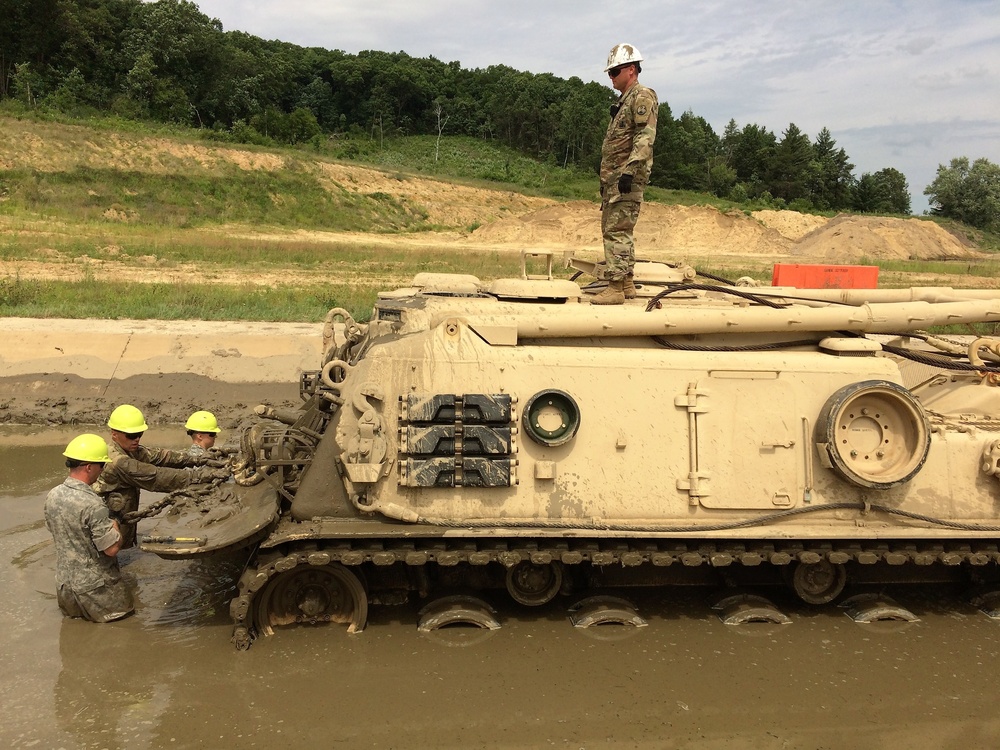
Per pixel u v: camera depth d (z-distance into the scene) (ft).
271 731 16.48
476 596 21.44
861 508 20.10
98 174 116.67
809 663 19.43
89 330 46.52
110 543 21.07
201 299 57.62
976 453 20.53
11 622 21.16
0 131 117.29
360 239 119.55
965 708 17.67
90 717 16.90
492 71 297.74
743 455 19.97
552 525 19.34
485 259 96.27
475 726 16.74
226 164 133.39
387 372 19.51
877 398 19.90
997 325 53.78
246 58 211.20
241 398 43.65
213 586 23.57
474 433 19.24
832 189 245.86
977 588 22.49
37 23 163.73
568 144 240.12
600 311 20.53
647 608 22.11
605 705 17.56
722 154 263.49
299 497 19.67
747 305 22.49
